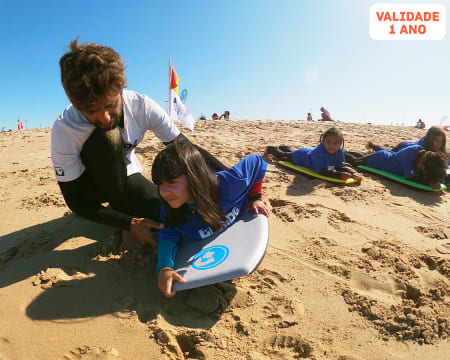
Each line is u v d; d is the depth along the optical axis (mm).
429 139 4340
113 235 2449
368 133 8734
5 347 1571
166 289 1729
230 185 2039
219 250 1953
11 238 2529
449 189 4211
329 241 2598
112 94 1637
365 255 2420
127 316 1772
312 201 3441
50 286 1974
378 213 3246
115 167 2123
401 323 1781
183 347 1688
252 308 1869
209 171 1916
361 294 1988
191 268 1850
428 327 1749
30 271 2123
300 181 4082
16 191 3584
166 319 1771
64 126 1919
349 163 4902
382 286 2080
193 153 1846
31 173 4242
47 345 1587
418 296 2010
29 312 1783
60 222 2775
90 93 1570
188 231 2082
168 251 1941
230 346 1630
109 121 1820
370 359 1577
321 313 1849
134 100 2246
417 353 1618
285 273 2178
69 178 2033
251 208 2283
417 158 4113
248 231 2064
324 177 4109
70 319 1746
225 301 1906
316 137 7234
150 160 4574
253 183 2277
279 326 1754
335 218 3041
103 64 1538
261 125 9383
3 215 2957
